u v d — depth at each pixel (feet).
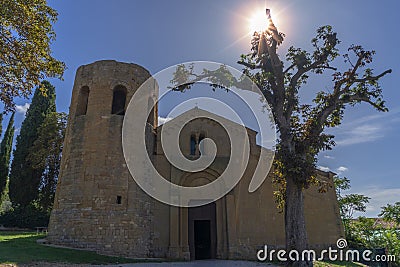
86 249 60.39
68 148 70.64
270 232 78.74
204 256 76.69
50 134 117.08
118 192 66.13
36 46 43.68
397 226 123.44
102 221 62.85
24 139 124.77
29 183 118.62
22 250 52.37
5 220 119.14
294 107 63.77
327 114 60.59
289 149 56.39
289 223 54.08
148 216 70.08
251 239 75.72
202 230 79.00
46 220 122.01
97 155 67.10
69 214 63.62
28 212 121.70
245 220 76.54
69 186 66.13
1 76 43.21
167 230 71.92
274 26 63.16
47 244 61.93
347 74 62.28
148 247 67.87
